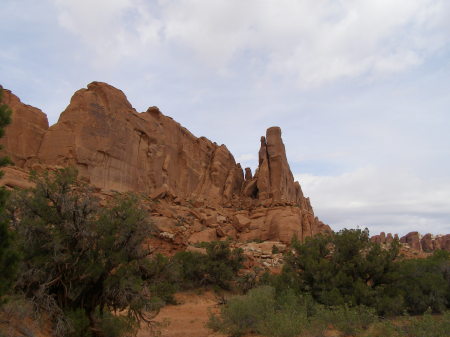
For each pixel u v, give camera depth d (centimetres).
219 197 7856
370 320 1611
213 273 3803
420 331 1352
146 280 1585
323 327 1512
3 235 929
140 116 6488
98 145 5400
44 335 1173
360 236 2442
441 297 2373
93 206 1470
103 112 5625
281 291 2286
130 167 5934
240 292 3706
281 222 6284
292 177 9169
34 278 1305
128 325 1502
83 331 1326
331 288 2197
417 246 10031
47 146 5109
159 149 6706
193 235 5181
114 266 1453
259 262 4619
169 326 2078
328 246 2658
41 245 1373
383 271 2311
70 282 1385
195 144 8181
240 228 6438
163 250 4062
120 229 1466
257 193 8306
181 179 7362
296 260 2559
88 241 1439
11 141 4875
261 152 8612
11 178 3712
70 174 1509
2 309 1052
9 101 5209
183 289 3647
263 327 1669
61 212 1430
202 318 2419
